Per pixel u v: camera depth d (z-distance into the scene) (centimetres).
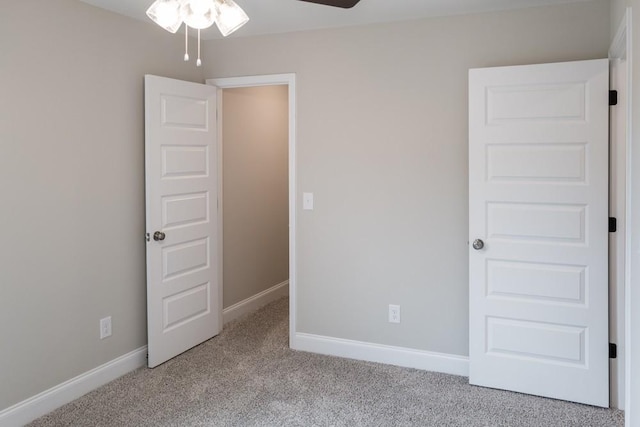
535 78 294
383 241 353
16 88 262
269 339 405
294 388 316
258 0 301
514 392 311
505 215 307
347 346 368
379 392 311
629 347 214
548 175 296
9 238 262
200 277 387
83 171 302
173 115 353
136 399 301
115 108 322
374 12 321
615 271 288
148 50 346
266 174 501
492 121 306
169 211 353
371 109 349
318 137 366
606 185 285
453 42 325
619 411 288
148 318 344
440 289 340
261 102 487
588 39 295
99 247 316
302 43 365
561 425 271
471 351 319
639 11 193
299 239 378
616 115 282
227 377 332
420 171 340
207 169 388
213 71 394
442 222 336
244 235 469
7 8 256
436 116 333
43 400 282
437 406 293
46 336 284
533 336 305
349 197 360
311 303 378
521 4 303
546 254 299
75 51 294
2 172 257
